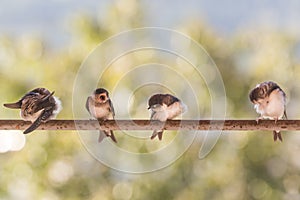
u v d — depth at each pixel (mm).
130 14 10109
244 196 9359
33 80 10102
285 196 9547
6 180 9570
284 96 3264
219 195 9258
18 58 10219
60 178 9445
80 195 9352
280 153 9578
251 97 3285
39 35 10359
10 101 9969
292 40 9961
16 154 9578
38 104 3205
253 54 9969
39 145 9508
